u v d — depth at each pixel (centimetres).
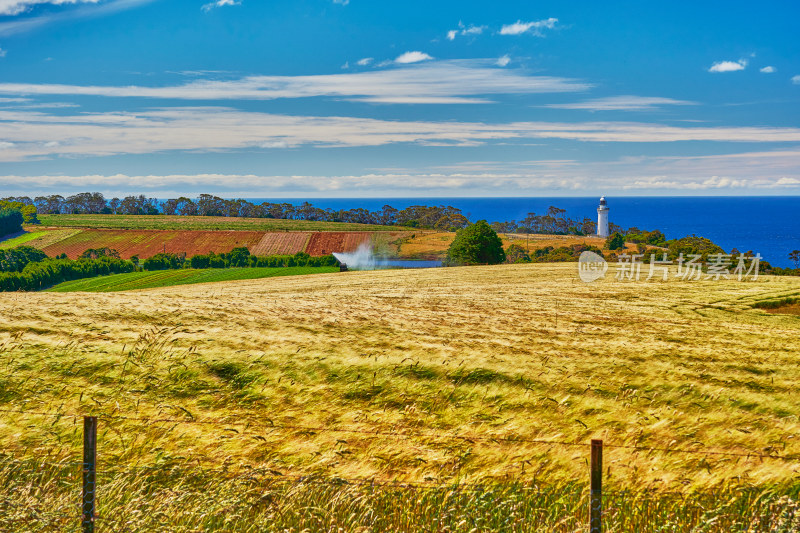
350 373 1566
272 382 1466
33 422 1120
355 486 841
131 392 1315
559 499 881
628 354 2066
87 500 687
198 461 976
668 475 1036
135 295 2955
